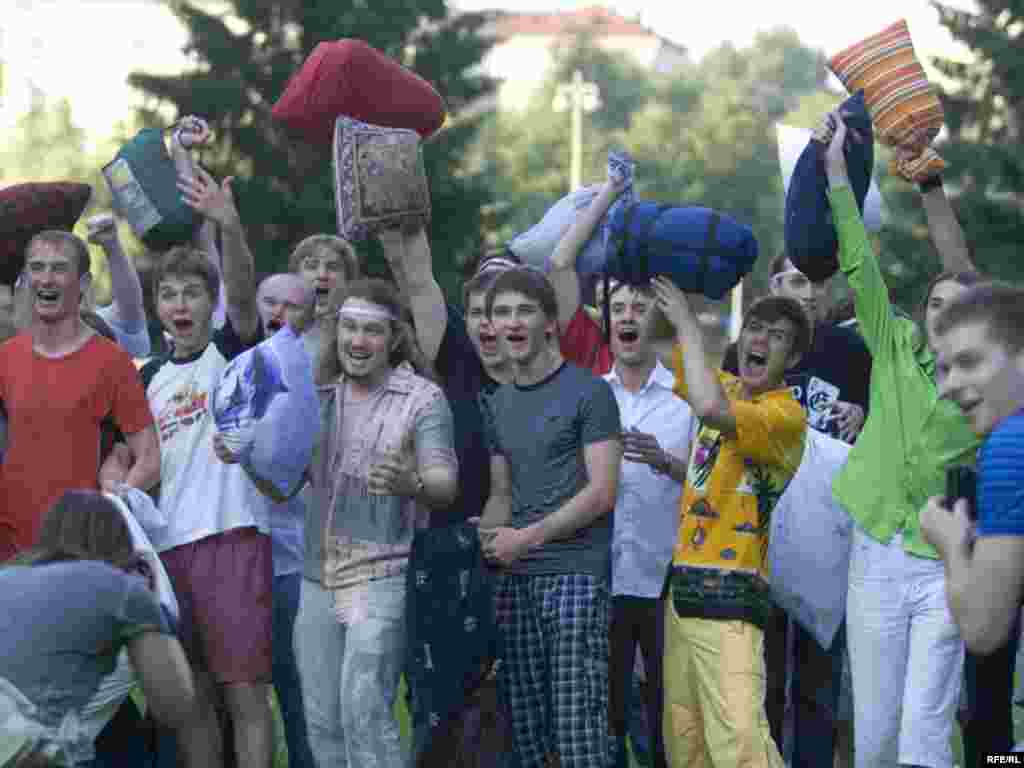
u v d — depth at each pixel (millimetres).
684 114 110688
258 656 7305
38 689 5383
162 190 8109
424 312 7492
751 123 94812
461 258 42125
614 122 115188
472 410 7355
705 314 8094
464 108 45531
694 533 7176
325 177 41188
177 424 7473
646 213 7215
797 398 8469
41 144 72125
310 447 7086
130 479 7223
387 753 7051
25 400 7184
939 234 8188
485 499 7281
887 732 6961
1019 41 44562
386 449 7129
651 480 8078
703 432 7277
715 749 7047
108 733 6855
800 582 7691
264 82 42219
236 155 42406
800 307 7406
